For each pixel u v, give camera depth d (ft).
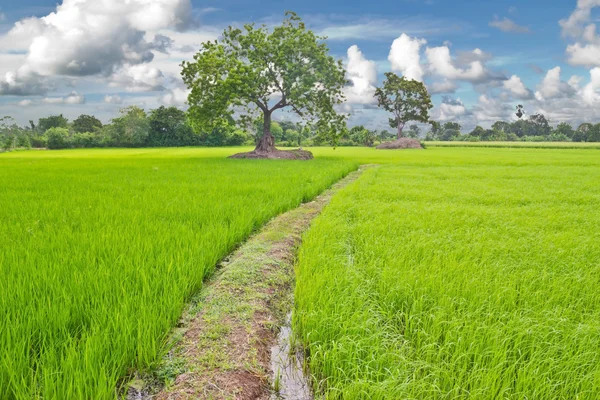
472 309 13.74
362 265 18.49
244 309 14.74
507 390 9.84
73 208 29.73
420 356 11.36
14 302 12.64
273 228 27.78
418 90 280.31
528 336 11.81
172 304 13.35
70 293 13.29
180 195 37.24
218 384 10.48
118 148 286.66
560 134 488.02
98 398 8.82
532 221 29.07
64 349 10.48
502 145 316.81
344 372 10.63
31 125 444.55
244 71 116.16
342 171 70.90
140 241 19.69
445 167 93.91
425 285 15.57
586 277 16.72
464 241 22.89
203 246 19.75
